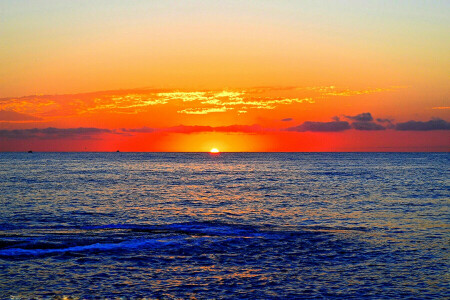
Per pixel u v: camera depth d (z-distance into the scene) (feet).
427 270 58.95
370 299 48.65
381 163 531.91
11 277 55.31
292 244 73.92
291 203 136.56
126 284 53.16
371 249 70.59
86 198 148.25
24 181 223.51
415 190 178.91
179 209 122.31
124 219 103.81
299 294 50.01
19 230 86.43
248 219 104.32
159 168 401.90
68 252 67.00
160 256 65.36
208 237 78.79
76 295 49.60
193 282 53.88
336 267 60.18
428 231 86.84
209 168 406.21
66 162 557.74
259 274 57.00
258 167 426.92
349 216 108.58
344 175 286.05
